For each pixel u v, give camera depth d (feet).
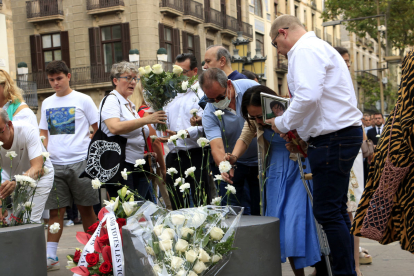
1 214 12.34
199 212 8.70
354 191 16.11
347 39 165.68
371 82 137.59
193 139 16.07
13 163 14.43
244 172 14.40
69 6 86.69
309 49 10.52
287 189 12.08
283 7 128.77
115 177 15.29
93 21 85.20
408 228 8.46
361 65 174.50
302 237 11.47
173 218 8.54
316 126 10.71
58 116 17.63
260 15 119.03
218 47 17.40
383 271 14.71
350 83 11.05
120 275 9.53
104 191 28.43
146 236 8.56
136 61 76.79
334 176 10.67
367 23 115.55
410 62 8.59
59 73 17.60
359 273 13.96
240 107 13.57
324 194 10.75
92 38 85.10
